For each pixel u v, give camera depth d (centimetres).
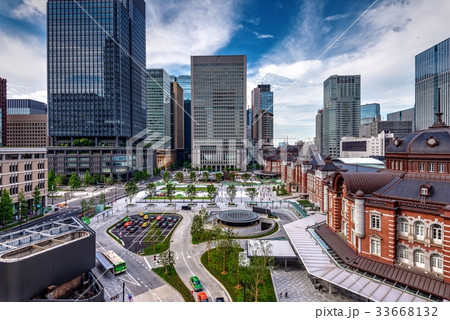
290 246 5669
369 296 3372
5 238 4128
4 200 7581
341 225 5422
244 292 4119
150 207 10825
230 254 5384
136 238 7088
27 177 9381
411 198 4028
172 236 7244
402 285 3669
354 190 4753
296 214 9569
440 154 4069
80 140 18038
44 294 3362
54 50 18112
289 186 13538
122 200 12162
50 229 4388
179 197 12712
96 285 3847
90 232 4244
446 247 3431
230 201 11700
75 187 13600
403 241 3941
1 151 8394
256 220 8350
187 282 4778
